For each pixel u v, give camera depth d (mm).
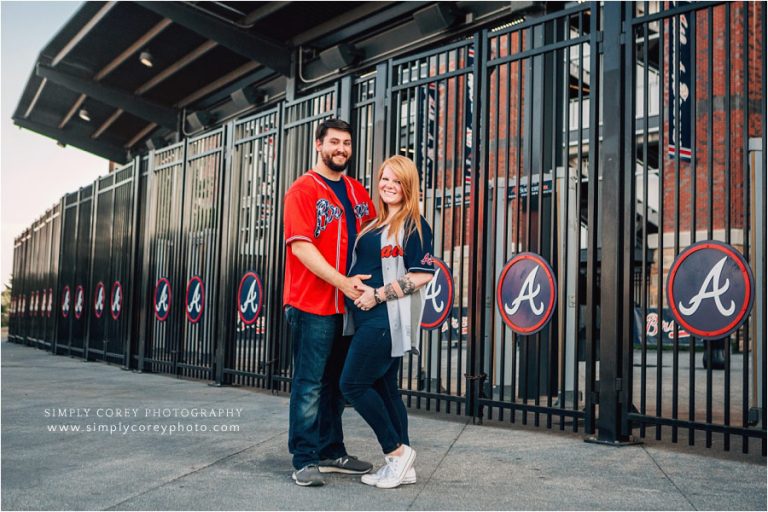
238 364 7004
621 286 3932
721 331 3506
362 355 2865
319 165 3238
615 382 3861
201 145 8148
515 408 4414
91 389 6633
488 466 3279
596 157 4129
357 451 3656
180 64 12961
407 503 2615
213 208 7695
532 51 4512
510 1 7797
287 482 2963
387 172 3006
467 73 4973
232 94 13047
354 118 5973
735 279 3449
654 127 12859
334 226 3131
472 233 4844
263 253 6781
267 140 6941
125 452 3605
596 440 3871
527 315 4410
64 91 16125
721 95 13039
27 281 16062
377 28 9922
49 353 12711
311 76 11133
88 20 11992
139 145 19016
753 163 4562
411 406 5621
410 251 2908
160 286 8602
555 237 4316
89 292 10945
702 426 3570
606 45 4086
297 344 3074
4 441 3922
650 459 3443
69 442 3889
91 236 11172
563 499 2676
